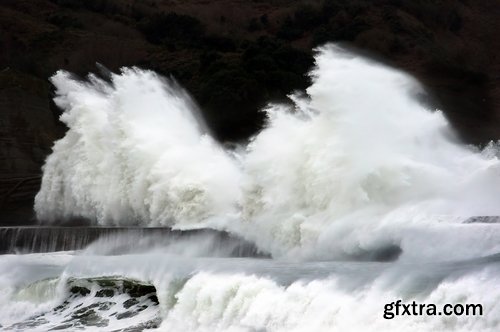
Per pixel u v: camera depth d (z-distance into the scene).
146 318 31.98
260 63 94.56
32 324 34.12
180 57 122.56
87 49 123.56
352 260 34.47
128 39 130.50
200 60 109.12
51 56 121.19
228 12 143.75
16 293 37.59
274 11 143.38
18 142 77.81
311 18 134.25
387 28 122.38
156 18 135.25
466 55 120.25
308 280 27.02
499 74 113.62
